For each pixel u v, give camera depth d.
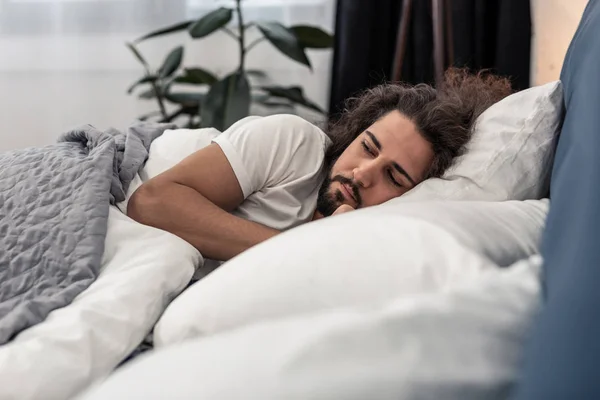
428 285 0.64
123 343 0.85
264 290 0.71
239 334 0.50
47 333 0.82
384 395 0.43
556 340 0.46
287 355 0.45
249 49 2.21
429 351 0.47
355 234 0.72
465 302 0.52
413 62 2.14
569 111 0.97
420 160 1.18
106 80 2.30
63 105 2.31
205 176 1.17
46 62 2.29
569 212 0.64
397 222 0.73
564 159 0.82
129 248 0.99
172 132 1.31
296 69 2.28
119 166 1.19
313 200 1.27
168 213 1.13
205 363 0.47
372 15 2.12
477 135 1.17
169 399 0.44
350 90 2.12
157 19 2.25
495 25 2.10
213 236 1.12
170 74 2.11
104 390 0.48
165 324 0.78
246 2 2.25
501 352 0.49
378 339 0.47
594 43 0.97
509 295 0.54
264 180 1.21
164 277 0.94
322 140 1.29
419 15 2.10
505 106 1.17
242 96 1.99
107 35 2.26
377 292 0.66
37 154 1.14
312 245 0.73
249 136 1.21
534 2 2.02
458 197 1.09
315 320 0.50
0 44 2.28
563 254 0.57
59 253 0.97
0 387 0.76
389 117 1.22
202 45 2.28
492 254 0.71
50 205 1.03
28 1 2.25
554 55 1.92
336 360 0.45
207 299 0.74
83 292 0.91
